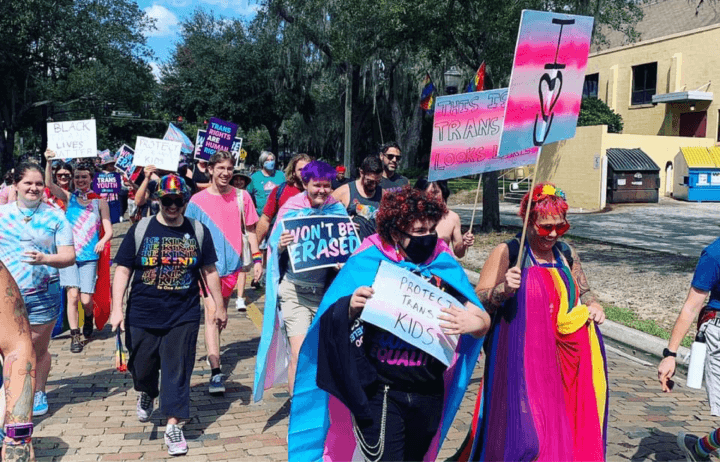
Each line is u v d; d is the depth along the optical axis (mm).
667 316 8250
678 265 11711
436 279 3080
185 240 4559
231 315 8484
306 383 3285
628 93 32719
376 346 2973
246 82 39469
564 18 3547
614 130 31047
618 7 16625
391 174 6090
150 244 4473
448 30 15977
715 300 3762
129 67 37625
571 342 3354
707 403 5516
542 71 3543
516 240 3494
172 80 43000
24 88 35219
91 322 7305
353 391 2904
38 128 43938
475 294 3105
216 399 5438
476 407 3568
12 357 2160
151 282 4461
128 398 5383
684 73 29594
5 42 31094
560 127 3615
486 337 3486
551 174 26625
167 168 8734
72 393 5477
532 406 3219
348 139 24094
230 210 6336
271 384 5129
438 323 2939
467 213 23422
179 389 4391
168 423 4387
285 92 37844
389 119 39031
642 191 24672
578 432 3324
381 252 3078
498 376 3357
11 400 2127
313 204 4871
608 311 8445
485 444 3379
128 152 14703
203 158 11086
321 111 39719
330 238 4773
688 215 21141
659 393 5762
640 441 4652
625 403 5469
